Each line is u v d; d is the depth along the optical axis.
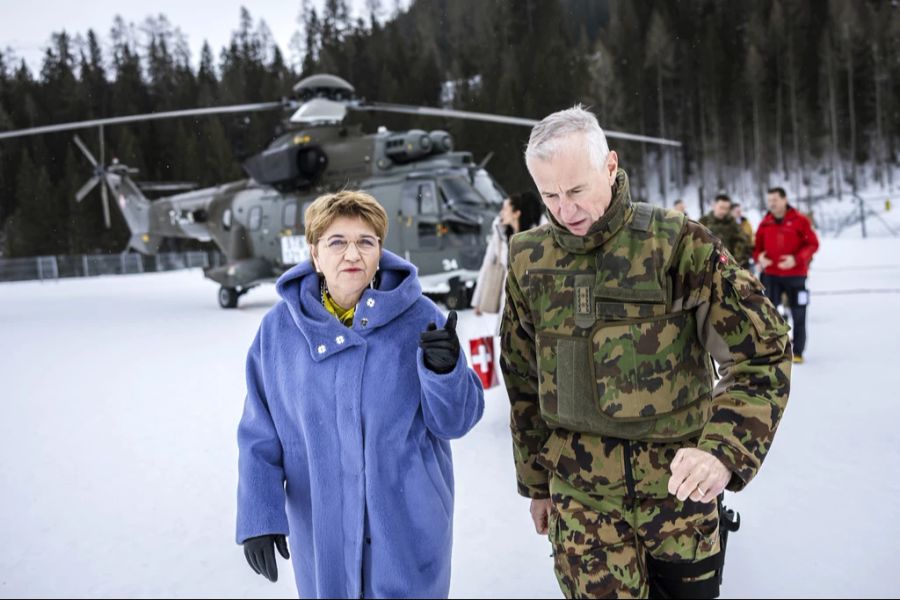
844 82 53.66
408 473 1.87
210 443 4.90
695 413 1.84
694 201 54.47
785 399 1.73
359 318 1.88
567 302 1.88
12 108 40.97
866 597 2.40
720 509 1.95
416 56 59.62
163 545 3.19
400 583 1.85
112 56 53.84
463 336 5.07
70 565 3.00
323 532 1.88
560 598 2.50
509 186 49.06
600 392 1.83
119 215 49.00
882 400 5.04
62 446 4.97
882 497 3.30
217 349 9.43
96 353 9.60
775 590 2.48
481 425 4.85
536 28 62.25
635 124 56.34
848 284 13.73
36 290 27.34
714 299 1.78
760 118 54.72
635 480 1.83
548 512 2.15
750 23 59.41
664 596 1.92
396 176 13.09
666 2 64.56
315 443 1.88
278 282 1.95
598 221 1.81
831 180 50.28
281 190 14.88
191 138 52.94
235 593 2.69
